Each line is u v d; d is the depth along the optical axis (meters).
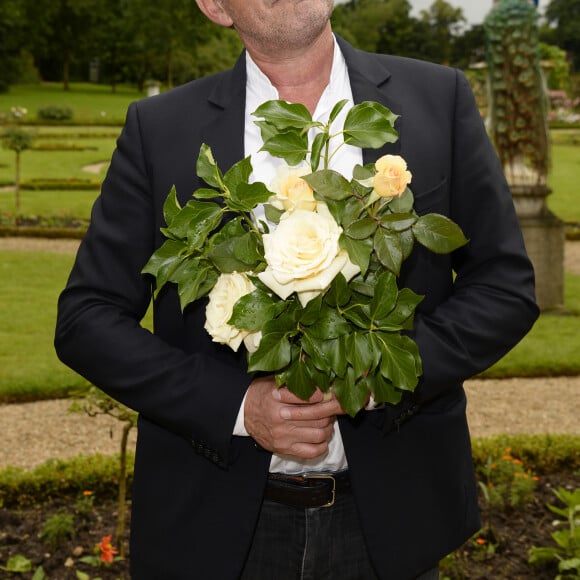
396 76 1.67
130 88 75.00
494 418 5.61
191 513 1.63
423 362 1.46
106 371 1.55
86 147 29.38
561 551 3.35
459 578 3.33
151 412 1.54
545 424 5.51
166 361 1.55
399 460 1.62
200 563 1.61
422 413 1.65
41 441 5.13
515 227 1.59
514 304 1.52
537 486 4.17
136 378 1.53
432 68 1.69
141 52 66.56
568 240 13.02
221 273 1.38
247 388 1.52
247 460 1.61
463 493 1.70
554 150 30.38
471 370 1.50
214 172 1.35
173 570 1.63
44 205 16.47
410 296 1.30
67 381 6.01
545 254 7.93
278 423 1.44
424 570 1.63
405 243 1.30
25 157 25.94
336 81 1.67
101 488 4.10
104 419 5.48
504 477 3.97
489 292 1.54
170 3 63.47
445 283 1.62
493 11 7.57
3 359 6.56
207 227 1.32
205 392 1.51
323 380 1.34
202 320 1.63
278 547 1.67
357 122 1.33
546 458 4.41
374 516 1.60
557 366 6.51
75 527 3.77
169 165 1.62
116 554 3.48
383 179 1.25
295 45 1.54
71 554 3.54
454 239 1.29
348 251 1.27
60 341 1.61
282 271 1.25
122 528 3.54
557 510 3.49
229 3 1.52
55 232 13.05
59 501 4.02
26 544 3.62
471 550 3.54
